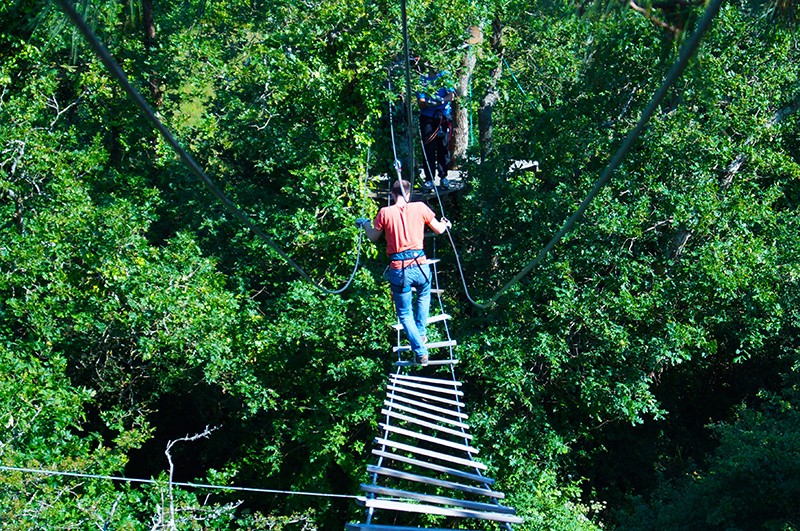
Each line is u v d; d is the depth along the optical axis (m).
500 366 25.09
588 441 34.38
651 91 24.38
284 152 28.16
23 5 20.86
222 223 29.86
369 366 25.41
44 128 23.58
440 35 24.06
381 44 23.94
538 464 27.25
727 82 23.83
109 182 28.83
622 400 24.52
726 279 23.75
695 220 23.98
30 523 15.28
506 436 25.66
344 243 24.83
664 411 24.84
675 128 24.64
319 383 27.14
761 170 27.14
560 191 25.72
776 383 35.91
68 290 21.95
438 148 25.16
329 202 24.53
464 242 29.48
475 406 26.31
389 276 13.94
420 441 26.98
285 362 26.62
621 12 7.39
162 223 31.45
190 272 24.14
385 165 28.34
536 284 25.31
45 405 19.59
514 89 29.86
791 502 23.11
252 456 30.50
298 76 23.70
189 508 17.06
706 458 31.03
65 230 22.08
